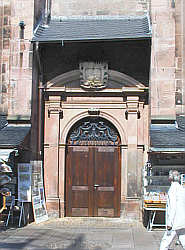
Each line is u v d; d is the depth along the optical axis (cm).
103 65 1227
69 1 1328
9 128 1154
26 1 1188
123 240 920
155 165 1117
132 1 1314
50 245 855
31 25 1177
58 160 1232
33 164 1166
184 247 711
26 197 1120
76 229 1054
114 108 1239
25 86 1164
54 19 1316
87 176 1242
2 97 1300
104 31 1178
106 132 1253
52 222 1148
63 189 1223
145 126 1228
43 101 1255
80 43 1241
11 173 1134
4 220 1148
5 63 1316
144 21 1255
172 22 1157
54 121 1241
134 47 1234
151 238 946
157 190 1066
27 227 1080
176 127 1136
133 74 1230
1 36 1331
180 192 725
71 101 1248
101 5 1320
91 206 1233
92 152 1248
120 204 1218
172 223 714
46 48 1255
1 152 1047
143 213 1148
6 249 815
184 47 1280
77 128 1261
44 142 1244
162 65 1148
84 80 1230
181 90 1258
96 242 892
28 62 1169
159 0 1165
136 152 1211
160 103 1142
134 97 1221
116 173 1235
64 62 1253
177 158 1111
